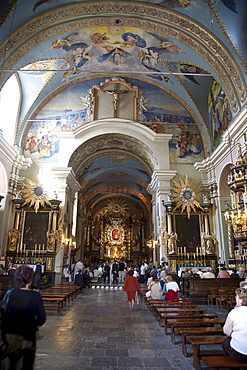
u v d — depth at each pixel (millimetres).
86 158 20656
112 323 7215
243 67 11789
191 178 17828
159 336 6027
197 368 4211
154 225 19969
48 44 13719
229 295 9500
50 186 17266
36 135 18000
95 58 16031
